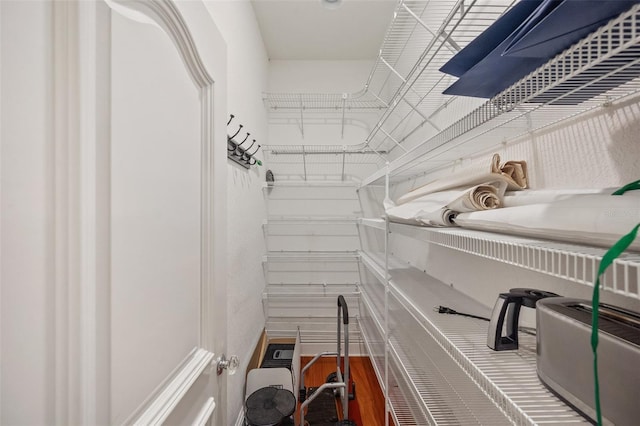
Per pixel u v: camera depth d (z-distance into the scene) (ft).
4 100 1.01
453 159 4.33
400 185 7.39
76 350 1.21
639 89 1.72
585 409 1.43
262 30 7.24
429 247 5.13
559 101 2.04
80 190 1.22
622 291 0.95
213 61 2.70
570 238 1.34
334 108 8.59
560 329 1.60
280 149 8.40
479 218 2.07
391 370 5.55
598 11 1.05
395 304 5.99
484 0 3.44
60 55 1.18
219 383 2.88
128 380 1.53
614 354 1.28
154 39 1.79
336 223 8.50
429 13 5.02
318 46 7.91
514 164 2.61
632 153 1.81
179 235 2.12
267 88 8.27
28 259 1.08
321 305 8.48
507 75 1.81
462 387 3.46
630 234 0.88
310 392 6.18
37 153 1.11
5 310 1.01
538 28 1.17
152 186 1.77
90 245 1.27
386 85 8.46
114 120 1.43
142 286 1.66
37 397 1.09
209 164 2.65
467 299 3.72
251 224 6.19
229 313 4.51
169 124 1.98
